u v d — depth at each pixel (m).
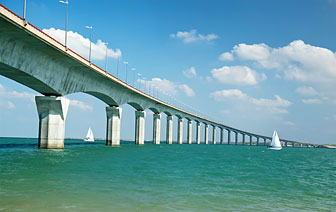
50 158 36.00
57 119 49.47
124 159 39.97
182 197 16.72
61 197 15.38
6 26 31.36
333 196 19.39
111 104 76.00
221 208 14.66
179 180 22.95
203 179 24.20
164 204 14.88
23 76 40.28
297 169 38.28
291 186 23.08
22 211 12.68
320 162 56.19
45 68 42.44
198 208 14.43
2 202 14.03
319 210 15.30
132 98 84.75
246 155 70.31
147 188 18.91
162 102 109.69
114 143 76.75
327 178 29.53
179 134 144.62
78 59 44.44
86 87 56.28
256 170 33.91
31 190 16.81
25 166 27.58
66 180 20.50
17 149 51.66
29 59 38.56
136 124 96.50
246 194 18.64
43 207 13.42
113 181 20.97
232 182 23.42
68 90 50.56
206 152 74.19
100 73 53.56
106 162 34.38
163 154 55.72
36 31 33.94
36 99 48.56
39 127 49.91
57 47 38.50
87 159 36.94
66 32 41.75
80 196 15.78
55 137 49.53
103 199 15.35
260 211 14.50
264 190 20.56
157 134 115.44
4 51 34.06
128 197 16.05
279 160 56.69
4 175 21.91
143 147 82.06
